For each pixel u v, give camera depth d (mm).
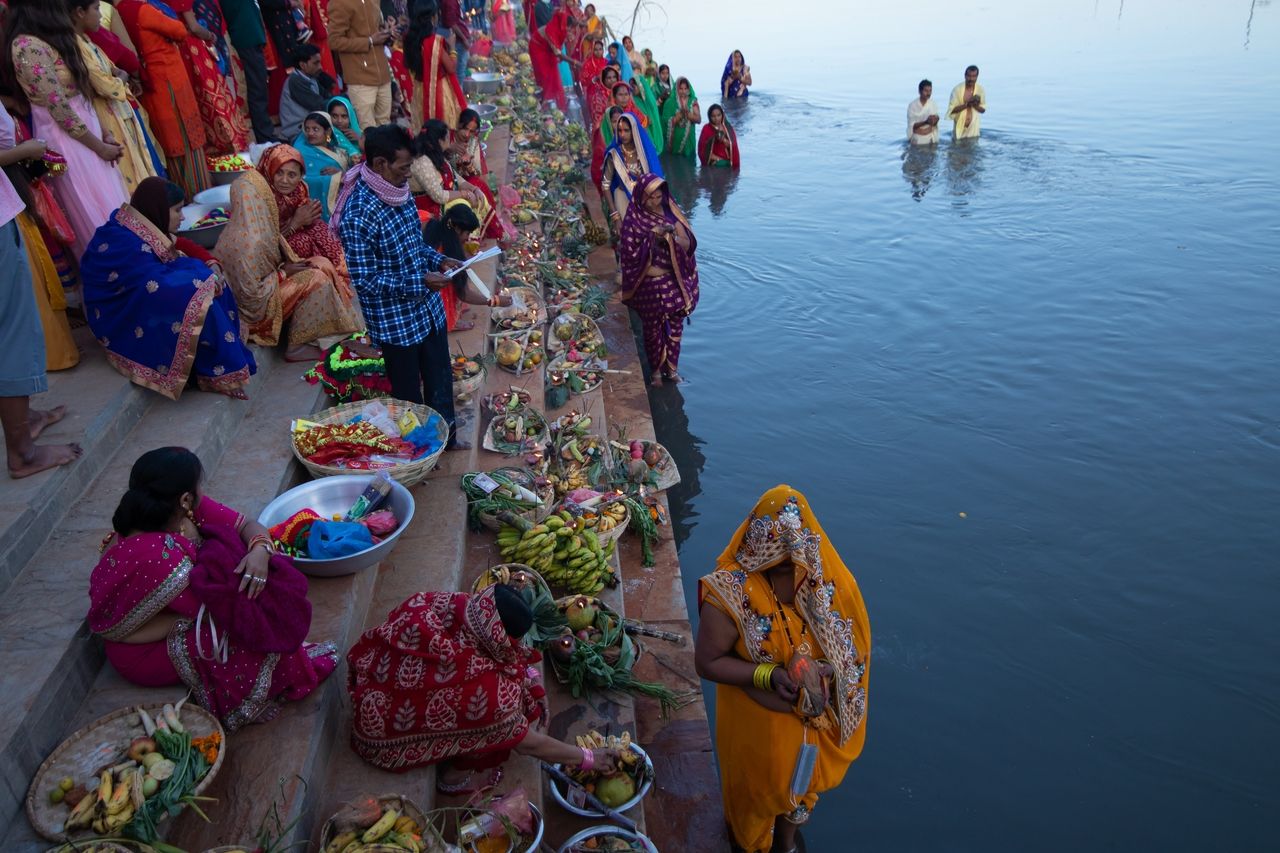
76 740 3203
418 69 9977
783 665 3672
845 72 22844
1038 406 8289
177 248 5141
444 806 3742
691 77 23188
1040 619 5844
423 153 7441
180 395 5207
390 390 5793
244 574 3391
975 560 6363
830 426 8109
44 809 3008
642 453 6773
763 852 4191
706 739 4641
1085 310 10102
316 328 6031
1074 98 19062
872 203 13844
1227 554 6367
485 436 6273
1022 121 17719
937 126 16484
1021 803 4699
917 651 5613
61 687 3340
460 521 5148
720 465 7590
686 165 16547
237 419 5285
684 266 8484
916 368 9039
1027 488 7125
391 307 5102
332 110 8078
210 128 7766
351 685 3701
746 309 10508
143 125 6438
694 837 4176
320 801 3521
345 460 4973
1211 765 4879
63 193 5395
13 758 3025
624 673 4707
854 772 4867
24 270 3895
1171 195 13391
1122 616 5855
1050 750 4980
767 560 3590
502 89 16453
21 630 3490
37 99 5152
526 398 6816
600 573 5246
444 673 3510
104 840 2893
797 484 7285
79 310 5645
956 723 5141
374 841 3168
